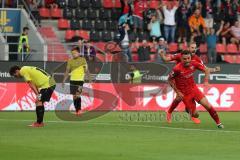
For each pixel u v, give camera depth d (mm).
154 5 84688
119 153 33188
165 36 82500
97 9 84250
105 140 39188
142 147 35844
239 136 42031
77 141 38531
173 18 82562
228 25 85625
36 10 80938
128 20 81500
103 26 82625
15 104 66562
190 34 82938
